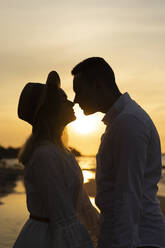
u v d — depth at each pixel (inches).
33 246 100.0
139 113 103.4
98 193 107.6
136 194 99.3
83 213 115.7
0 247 355.6
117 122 102.5
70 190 101.7
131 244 97.7
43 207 100.9
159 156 106.1
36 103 106.8
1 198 950.4
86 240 100.6
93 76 110.0
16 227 471.5
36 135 104.6
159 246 102.2
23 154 104.4
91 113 113.2
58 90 106.4
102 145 105.8
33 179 100.7
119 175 100.2
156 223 103.2
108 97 110.0
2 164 3427.7
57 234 98.2
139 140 100.0
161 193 1120.8
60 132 106.7
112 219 105.0
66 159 102.4
